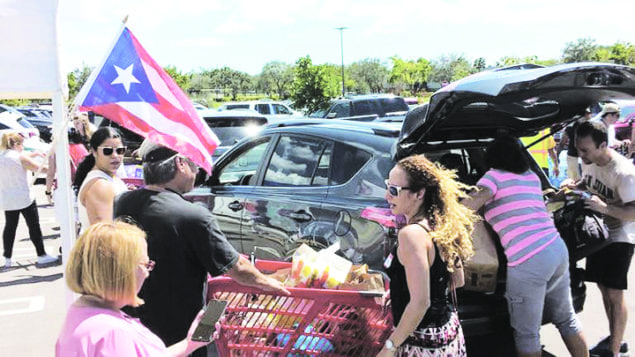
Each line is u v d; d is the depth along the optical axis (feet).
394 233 11.89
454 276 9.25
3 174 22.82
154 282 9.02
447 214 9.00
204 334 7.93
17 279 22.18
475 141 14.47
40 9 10.45
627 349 14.20
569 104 13.14
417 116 12.08
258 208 15.57
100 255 6.50
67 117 11.09
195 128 11.09
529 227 11.43
